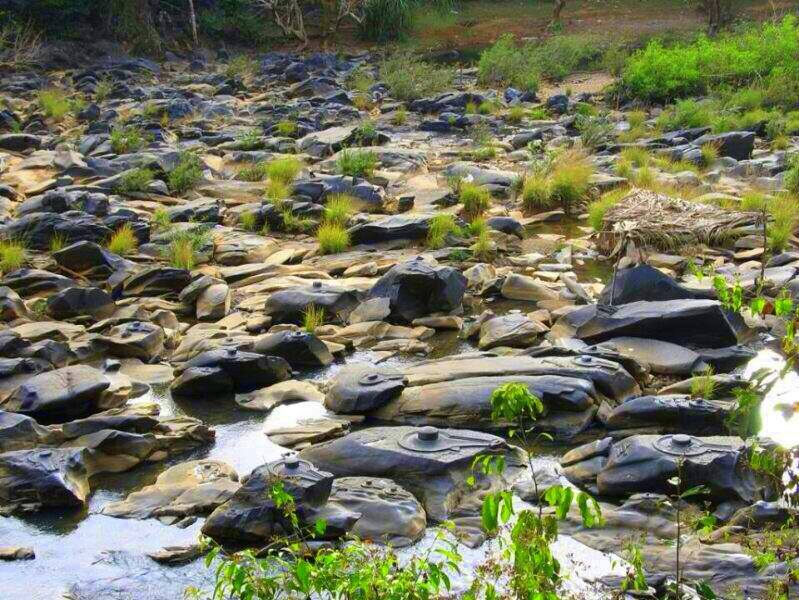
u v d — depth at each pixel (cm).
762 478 707
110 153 1906
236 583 452
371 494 698
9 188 1591
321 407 884
